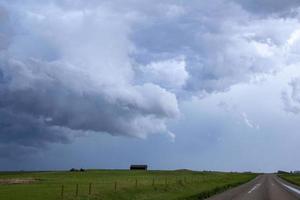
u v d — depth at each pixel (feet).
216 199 116.06
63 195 128.98
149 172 560.61
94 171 573.74
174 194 139.85
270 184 231.71
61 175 403.95
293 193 151.02
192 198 117.60
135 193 141.59
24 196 129.18
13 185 198.59
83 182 228.84
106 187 165.78
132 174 454.81
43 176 376.68
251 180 310.24
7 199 119.55
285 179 349.20
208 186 193.57
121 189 149.69
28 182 233.35
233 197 125.08
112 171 575.79
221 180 287.07
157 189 159.22
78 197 122.83
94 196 125.70
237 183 233.14
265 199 119.14
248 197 125.80
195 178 322.75
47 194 136.15
